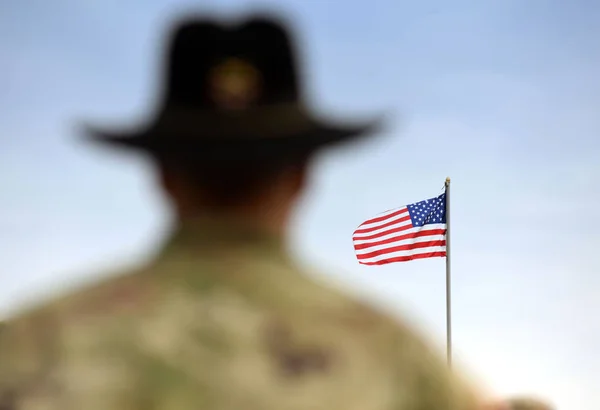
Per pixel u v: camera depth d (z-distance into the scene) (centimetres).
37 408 616
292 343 637
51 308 652
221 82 658
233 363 627
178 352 628
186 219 673
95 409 614
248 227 668
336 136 657
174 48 667
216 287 648
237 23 668
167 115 660
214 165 660
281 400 619
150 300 648
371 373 632
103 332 636
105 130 655
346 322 647
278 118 656
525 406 661
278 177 670
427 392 636
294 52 671
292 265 672
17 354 633
